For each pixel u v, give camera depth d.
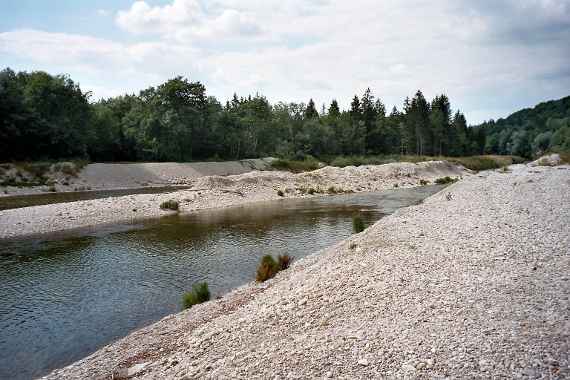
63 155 71.56
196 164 77.69
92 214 34.91
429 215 23.92
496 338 8.70
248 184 50.81
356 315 10.95
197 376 9.03
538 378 7.22
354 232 26.56
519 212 22.91
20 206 41.78
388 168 69.06
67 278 19.52
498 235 17.72
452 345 8.60
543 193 30.14
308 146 106.25
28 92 71.12
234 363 9.34
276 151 107.38
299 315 11.64
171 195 43.69
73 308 16.02
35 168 59.59
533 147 157.62
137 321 14.80
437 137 131.88
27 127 65.94
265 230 29.84
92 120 81.88
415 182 65.12
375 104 142.75
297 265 19.14
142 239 27.34
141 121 87.25
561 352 7.95
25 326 14.48
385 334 9.50
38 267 21.23
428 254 15.38
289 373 8.41
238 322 12.05
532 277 12.31
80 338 13.55
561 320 9.28
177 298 16.92
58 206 36.56
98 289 18.03
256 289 16.16
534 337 8.61
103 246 25.53
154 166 72.44
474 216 22.61
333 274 14.49
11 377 11.26
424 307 10.76
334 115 135.50
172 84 87.62
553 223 19.58
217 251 24.08
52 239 27.55
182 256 23.11
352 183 58.81
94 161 80.19
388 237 18.47
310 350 9.26
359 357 8.64
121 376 9.91
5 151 64.00
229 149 101.44
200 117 92.50
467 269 13.45
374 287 12.60
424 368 7.91
